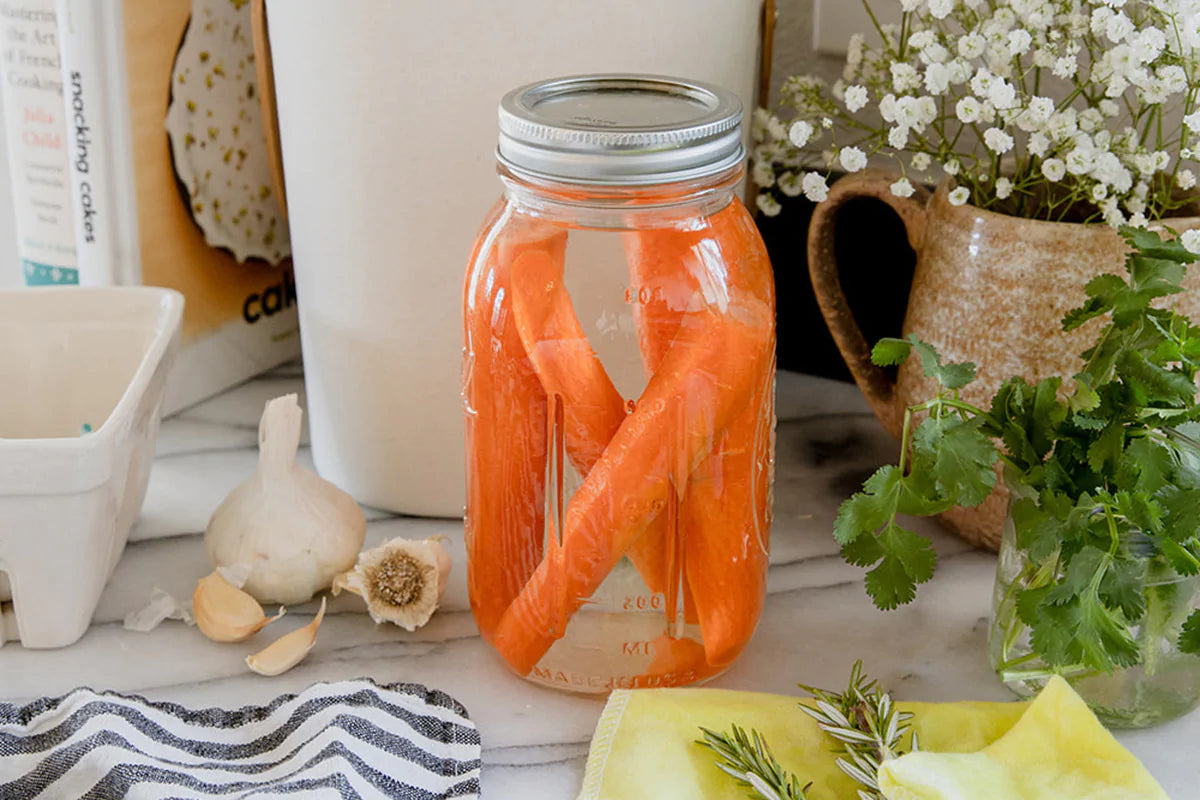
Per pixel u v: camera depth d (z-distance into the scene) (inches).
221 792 27.3
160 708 28.7
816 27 35.2
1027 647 28.9
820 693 28.5
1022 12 29.2
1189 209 30.7
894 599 28.1
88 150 33.9
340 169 31.1
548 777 28.3
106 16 33.2
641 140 27.0
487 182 30.9
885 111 30.2
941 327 30.8
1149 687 28.4
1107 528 27.0
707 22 30.7
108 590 31.8
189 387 36.8
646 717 28.0
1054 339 29.8
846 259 35.9
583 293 28.3
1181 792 27.8
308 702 28.6
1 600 30.8
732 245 28.4
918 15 33.2
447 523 33.5
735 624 29.2
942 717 28.2
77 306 33.2
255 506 31.1
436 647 30.8
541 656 29.3
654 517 28.6
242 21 35.7
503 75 30.3
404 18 29.9
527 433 28.7
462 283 31.4
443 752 28.1
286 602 31.4
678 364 28.0
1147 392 26.9
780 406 36.8
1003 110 29.6
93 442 29.2
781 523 33.5
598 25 30.1
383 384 32.4
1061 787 26.7
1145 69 28.7
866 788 27.3
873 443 35.7
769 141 34.7
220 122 35.8
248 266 37.3
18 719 28.4
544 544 29.1
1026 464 28.1
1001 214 30.3
